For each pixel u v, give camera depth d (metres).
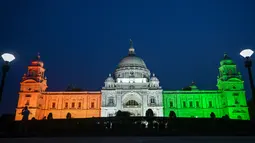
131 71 112.00
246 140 21.52
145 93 97.44
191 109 101.50
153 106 95.56
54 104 102.31
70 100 103.12
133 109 95.88
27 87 99.25
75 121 54.84
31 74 103.06
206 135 34.38
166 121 53.62
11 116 67.44
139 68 113.56
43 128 49.97
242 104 96.19
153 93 98.12
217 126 49.34
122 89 97.69
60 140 23.42
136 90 97.56
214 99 102.94
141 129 43.72
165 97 103.31
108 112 95.06
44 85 106.81
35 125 52.91
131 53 125.00
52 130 45.12
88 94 103.81
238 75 101.50
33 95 97.50
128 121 53.91
